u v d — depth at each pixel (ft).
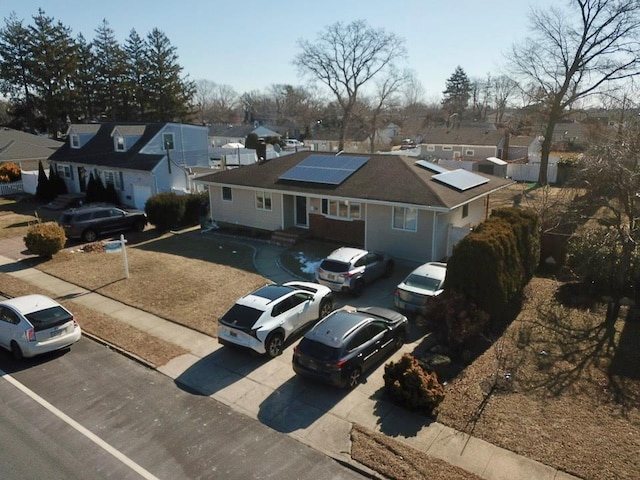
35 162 151.84
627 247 48.26
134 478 28.81
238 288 60.64
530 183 147.43
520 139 216.33
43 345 43.09
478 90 454.40
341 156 85.76
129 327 50.19
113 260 73.72
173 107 240.94
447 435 32.04
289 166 87.56
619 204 54.90
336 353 36.76
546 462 29.09
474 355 42.01
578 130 246.68
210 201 93.71
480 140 209.97
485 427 32.58
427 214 66.54
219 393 38.06
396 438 31.96
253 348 41.81
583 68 132.26
